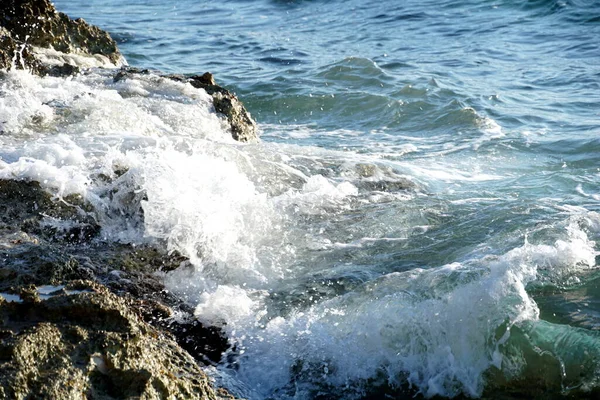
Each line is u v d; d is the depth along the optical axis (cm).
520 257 734
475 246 804
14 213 790
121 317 524
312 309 700
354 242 831
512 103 1673
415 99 1683
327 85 1830
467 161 1241
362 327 666
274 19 2906
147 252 783
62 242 779
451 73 1970
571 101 1683
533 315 646
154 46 2364
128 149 934
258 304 720
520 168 1203
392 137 1451
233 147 1011
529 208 913
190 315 705
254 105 1697
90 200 820
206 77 1291
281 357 659
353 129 1529
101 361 495
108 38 1412
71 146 913
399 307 667
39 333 488
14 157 868
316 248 816
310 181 955
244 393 621
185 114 1141
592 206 948
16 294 541
